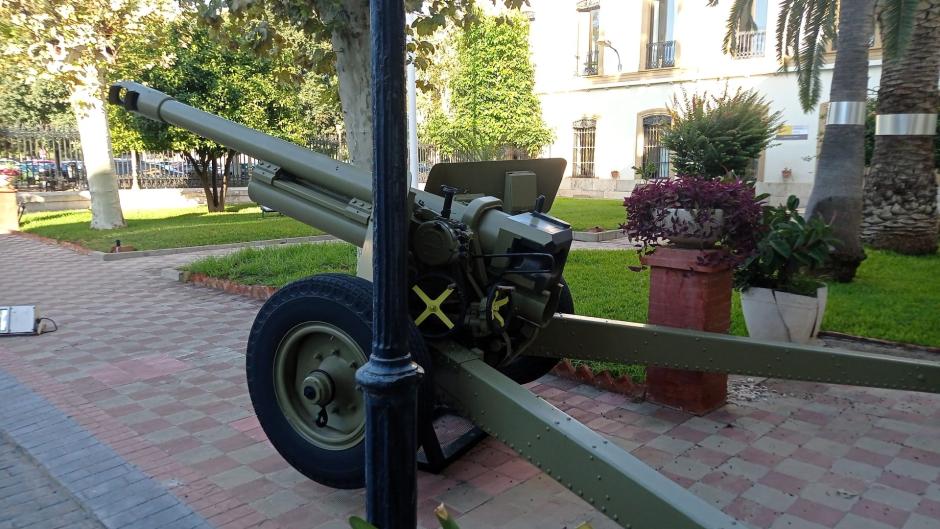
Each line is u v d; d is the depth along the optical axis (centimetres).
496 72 2334
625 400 426
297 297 298
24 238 1362
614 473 227
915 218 902
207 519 291
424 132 2525
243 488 320
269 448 365
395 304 197
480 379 275
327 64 685
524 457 259
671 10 2139
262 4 604
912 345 512
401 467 201
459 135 2388
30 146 1936
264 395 315
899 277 754
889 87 902
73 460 348
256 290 765
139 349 557
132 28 1255
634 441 364
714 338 354
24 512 307
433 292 305
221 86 1634
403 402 199
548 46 2462
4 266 1007
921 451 351
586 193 2402
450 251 291
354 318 282
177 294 793
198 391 455
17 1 1084
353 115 643
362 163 647
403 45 189
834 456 346
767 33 1900
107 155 1403
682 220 390
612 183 2331
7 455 365
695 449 354
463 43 2364
